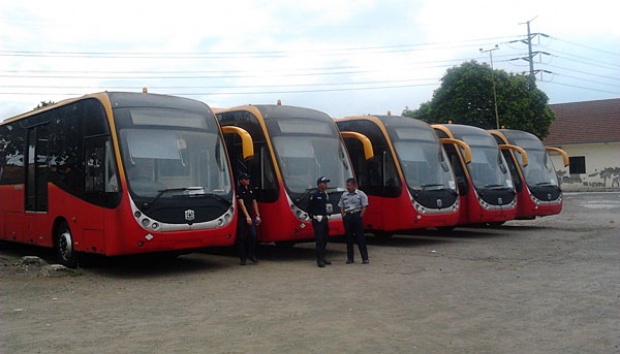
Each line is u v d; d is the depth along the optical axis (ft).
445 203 55.52
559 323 25.07
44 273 39.73
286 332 24.43
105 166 38.37
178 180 38.93
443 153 57.77
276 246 55.01
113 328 25.52
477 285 33.94
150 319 27.09
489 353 21.18
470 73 115.03
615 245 51.11
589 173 161.27
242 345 22.66
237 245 49.55
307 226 45.19
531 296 30.63
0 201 52.54
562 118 174.81
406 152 55.26
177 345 22.79
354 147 57.93
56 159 43.93
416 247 53.11
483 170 62.44
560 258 43.93
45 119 46.03
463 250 50.24
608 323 24.90
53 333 24.80
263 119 47.09
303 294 32.35
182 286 35.45
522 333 23.66
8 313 28.55
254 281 36.78
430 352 21.44
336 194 46.93
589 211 90.43
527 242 54.90
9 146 51.78
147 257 47.32
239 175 44.42
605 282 33.99
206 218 39.11
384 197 54.80
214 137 41.68
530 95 118.73
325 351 21.76
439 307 28.55
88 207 39.60
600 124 165.27
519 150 65.46
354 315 27.20
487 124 115.24
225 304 30.07
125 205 36.68
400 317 26.68
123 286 35.70
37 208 46.34
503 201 62.23
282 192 45.06
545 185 67.21
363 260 43.42
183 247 38.34
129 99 39.96
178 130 40.11
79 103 41.75
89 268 42.80
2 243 58.90
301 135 47.73
